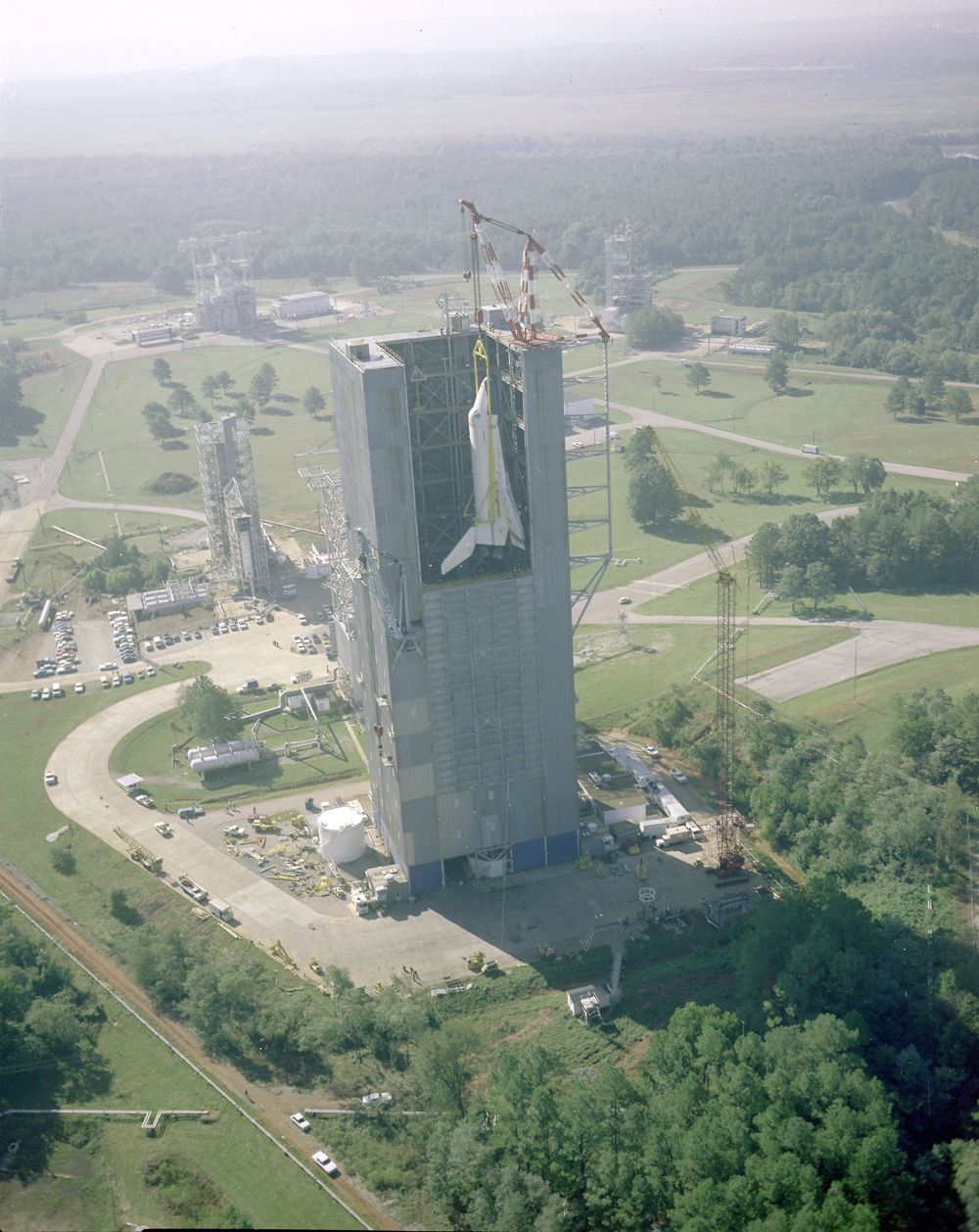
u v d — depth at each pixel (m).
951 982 193.62
